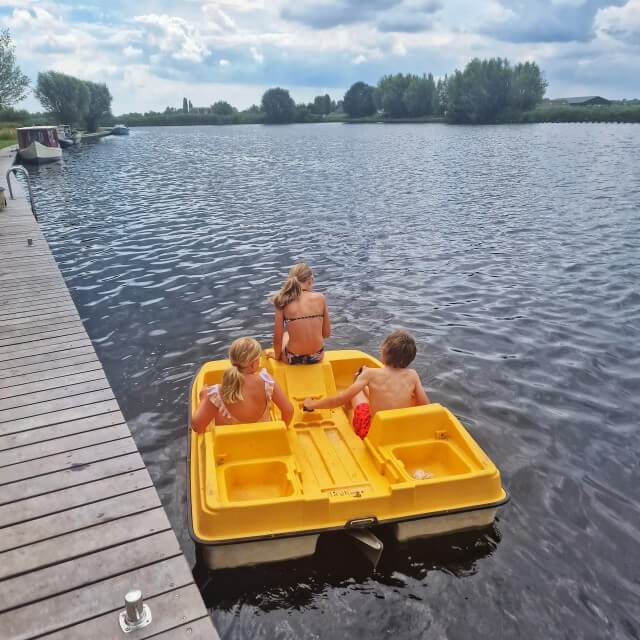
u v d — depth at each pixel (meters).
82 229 14.13
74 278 9.98
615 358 6.71
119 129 74.25
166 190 21.28
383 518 3.38
